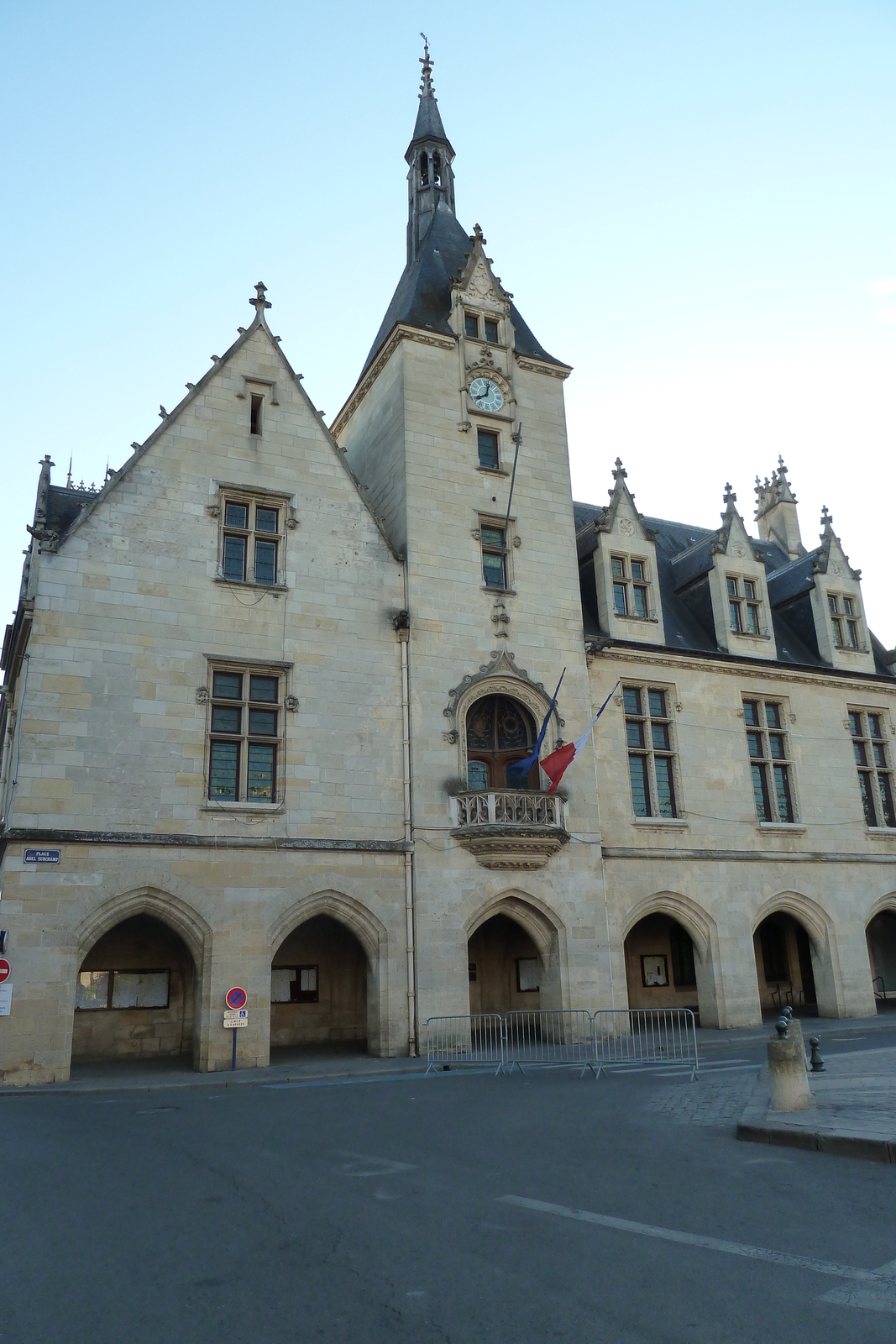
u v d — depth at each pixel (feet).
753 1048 72.02
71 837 63.05
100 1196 28.73
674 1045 72.74
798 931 108.88
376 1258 22.30
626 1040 77.25
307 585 77.05
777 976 106.83
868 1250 22.20
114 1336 18.30
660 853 86.63
